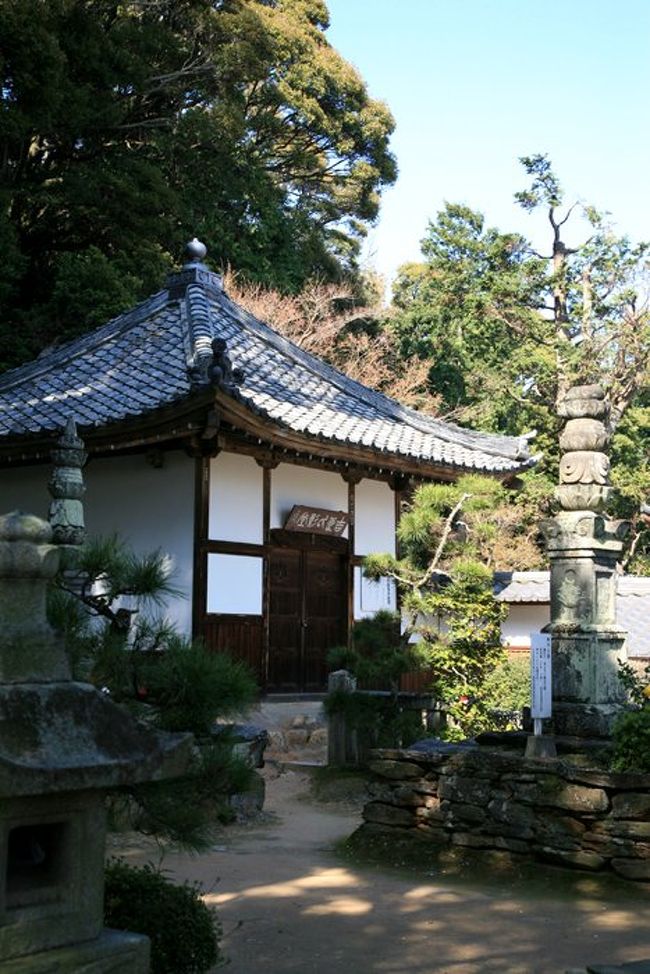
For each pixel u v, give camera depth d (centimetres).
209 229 3091
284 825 1032
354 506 1845
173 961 490
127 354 1841
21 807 360
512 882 764
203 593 1545
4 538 371
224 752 468
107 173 2517
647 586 2345
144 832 483
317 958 566
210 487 1576
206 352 1670
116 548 567
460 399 3672
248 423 1483
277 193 3397
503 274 3697
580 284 3628
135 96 2967
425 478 1922
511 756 830
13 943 354
